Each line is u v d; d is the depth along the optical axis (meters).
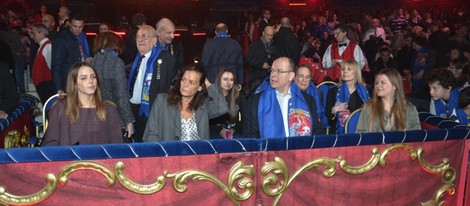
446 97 5.66
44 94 8.10
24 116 6.23
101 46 5.53
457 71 6.93
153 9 21.19
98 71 5.42
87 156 3.74
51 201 3.78
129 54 8.03
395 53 13.98
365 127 4.85
